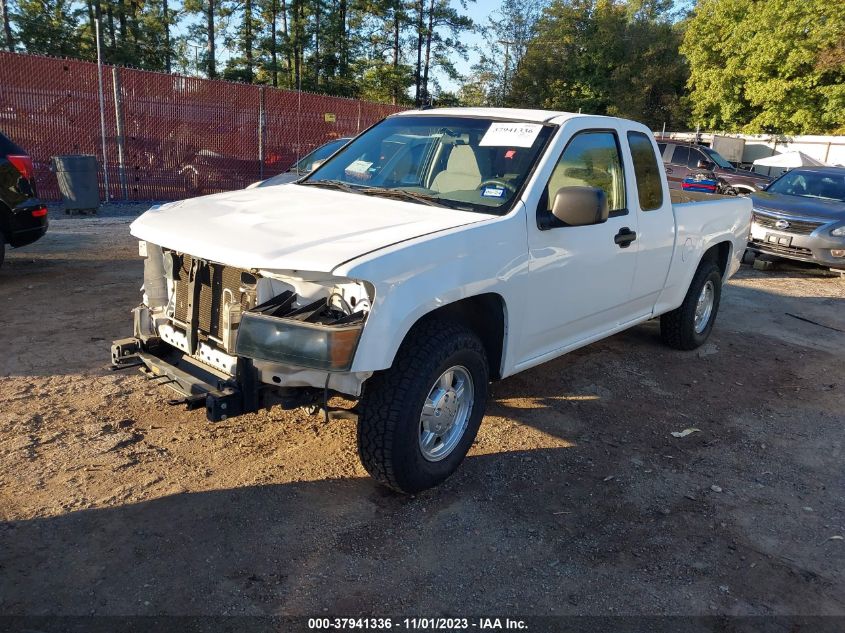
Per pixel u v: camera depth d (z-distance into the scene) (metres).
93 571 2.89
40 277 7.48
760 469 4.23
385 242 3.19
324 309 3.11
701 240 5.89
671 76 43.78
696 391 5.48
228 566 2.97
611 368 5.86
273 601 2.79
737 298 9.02
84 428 4.08
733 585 3.09
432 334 3.37
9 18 35.00
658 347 6.55
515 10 44.56
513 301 3.83
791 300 9.07
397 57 43.09
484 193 3.98
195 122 14.50
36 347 5.29
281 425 4.30
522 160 4.11
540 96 45.00
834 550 3.41
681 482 3.99
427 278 3.21
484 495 3.69
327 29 40.59
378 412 3.26
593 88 44.38
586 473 4.02
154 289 3.79
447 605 2.83
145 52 39.28
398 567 3.05
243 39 40.53
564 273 4.21
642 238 4.98
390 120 5.02
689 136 29.66
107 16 38.12
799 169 12.70
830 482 4.12
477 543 3.26
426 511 3.49
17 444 3.84
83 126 13.10
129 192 13.88
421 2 41.84
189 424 4.24
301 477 3.71
